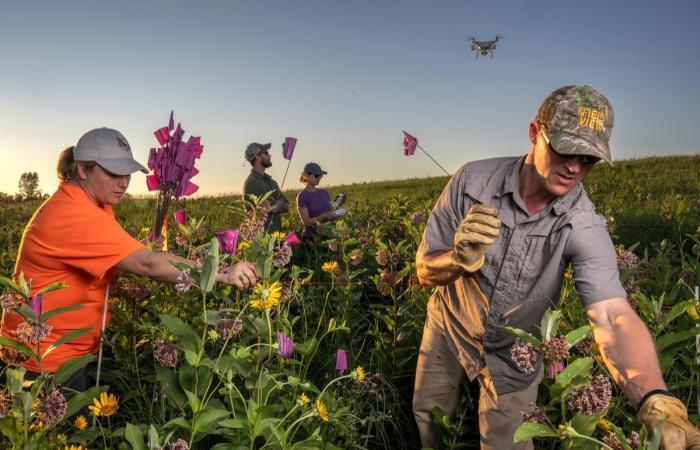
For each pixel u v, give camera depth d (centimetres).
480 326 253
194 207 1406
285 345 232
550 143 197
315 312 426
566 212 223
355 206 1037
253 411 214
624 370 185
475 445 288
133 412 289
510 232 236
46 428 203
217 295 246
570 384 158
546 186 211
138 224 842
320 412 225
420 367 286
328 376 332
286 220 823
